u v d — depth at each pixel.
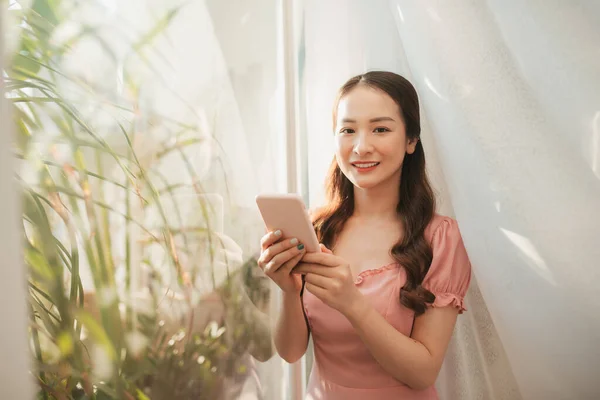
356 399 0.96
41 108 0.82
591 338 1.17
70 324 0.82
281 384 1.19
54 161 0.83
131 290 0.93
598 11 1.06
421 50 1.20
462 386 1.34
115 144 0.92
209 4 1.07
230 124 1.11
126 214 0.92
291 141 1.19
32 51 0.83
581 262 1.13
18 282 0.55
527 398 1.27
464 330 1.34
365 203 1.08
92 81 0.90
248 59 1.13
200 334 1.04
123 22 0.95
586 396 1.22
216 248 1.08
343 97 1.02
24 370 0.56
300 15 1.29
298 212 0.85
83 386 0.84
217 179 1.09
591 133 1.09
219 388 1.07
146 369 0.94
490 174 1.16
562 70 1.10
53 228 0.82
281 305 1.04
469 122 1.16
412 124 1.03
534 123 1.13
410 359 0.90
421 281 0.96
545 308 1.18
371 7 1.34
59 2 0.87
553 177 1.12
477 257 1.21
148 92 0.98
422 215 1.04
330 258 0.88
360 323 0.88
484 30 1.15
